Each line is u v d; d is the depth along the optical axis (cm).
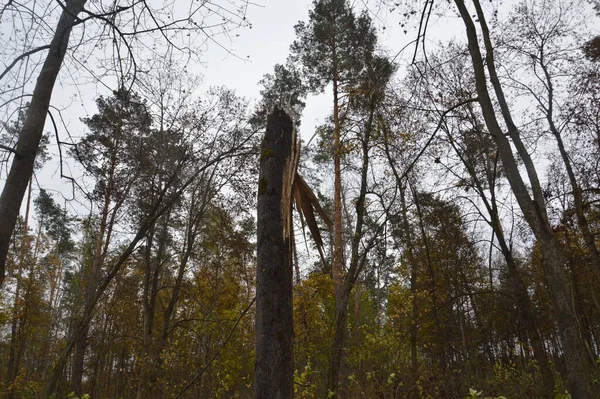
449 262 1357
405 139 1025
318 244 444
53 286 3106
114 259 1688
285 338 345
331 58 1667
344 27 1609
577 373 502
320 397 1018
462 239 1241
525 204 568
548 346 1886
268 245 367
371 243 1143
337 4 1681
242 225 1669
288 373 337
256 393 332
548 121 1361
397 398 952
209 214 1697
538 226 558
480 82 622
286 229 377
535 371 1265
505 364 1391
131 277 1933
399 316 1370
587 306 1767
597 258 1270
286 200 387
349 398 998
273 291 355
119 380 2377
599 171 1381
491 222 1012
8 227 362
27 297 2300
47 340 2434
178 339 1744
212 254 1820
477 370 1224
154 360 1494
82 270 2094
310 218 439
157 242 1734
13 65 383
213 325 1565
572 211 1325
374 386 984
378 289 1983
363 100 1136
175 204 1487
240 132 1398
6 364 2442
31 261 2264
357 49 1573
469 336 1353
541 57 1300
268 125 416
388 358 1150
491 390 1006
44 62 429
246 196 1481
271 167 394
